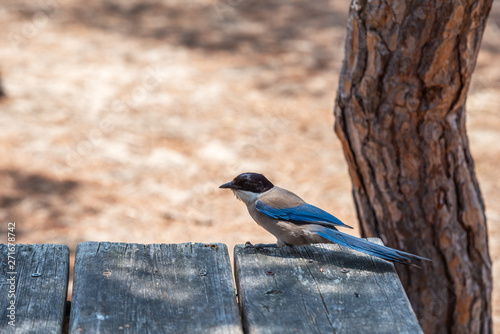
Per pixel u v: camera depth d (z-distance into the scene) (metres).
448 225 8.06
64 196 14.59
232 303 4.98
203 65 21.89
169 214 14.20
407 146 7.66
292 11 27.05
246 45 23.70
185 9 27.08
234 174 15.78
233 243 13.14
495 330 10.91
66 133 17.25
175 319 4.77
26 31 23.83
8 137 16.75
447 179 7.86
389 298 5.04
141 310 4.86
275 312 4.84
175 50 23.02
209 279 5.31
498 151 17.09
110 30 24.55
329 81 21.11
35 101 18.77
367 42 7.29
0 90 19.19
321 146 17.31
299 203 6.61
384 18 7.08
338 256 5.80
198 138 17.38
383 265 5.62
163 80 20.62
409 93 7.35
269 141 17.39
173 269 5.46
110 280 5.23
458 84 7.30
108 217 13.95
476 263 8.40
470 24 6.95
